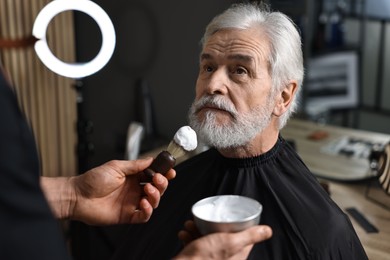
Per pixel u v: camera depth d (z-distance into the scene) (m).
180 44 2.54
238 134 1.17
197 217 0.80
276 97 1.23
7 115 0.56
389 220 1.86
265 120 1.20
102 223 1.12
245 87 1.16
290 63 1.22
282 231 1.15
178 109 2.64
